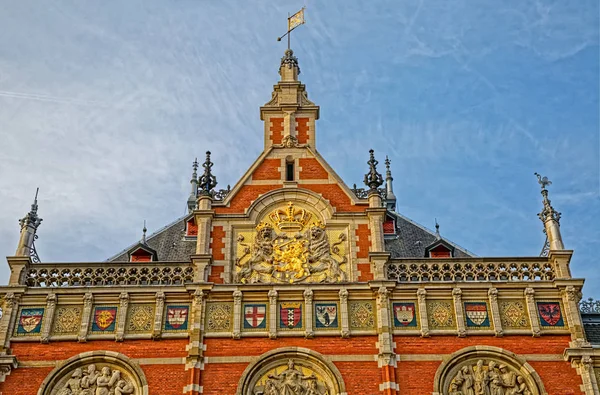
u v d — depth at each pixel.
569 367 30.09
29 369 29.98
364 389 29.62
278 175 35.38
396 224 39.78
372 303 31.67
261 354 30.36
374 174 35.12
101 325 31.12
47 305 31.41
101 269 32.56
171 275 32.44
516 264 32.66
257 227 33.81
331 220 33.84
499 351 30.44
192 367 29.84
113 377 29.94
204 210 33.91
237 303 31.48
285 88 38.19
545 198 34.50
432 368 30.08
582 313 33.53
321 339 30.78
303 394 29.64
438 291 31.91
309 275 32.50
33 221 33.78
